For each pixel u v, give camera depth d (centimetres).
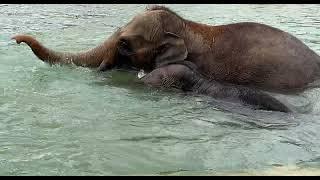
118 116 772
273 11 2461
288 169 592
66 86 925
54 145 641
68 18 2034
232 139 690
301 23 1980
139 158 611
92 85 942
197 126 744
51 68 1045
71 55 1052
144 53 998
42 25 1795
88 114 771
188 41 1001
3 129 692
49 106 801
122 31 1021
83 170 571
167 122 757
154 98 883
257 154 637
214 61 984
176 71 938
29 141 652
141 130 712
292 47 962
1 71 1020
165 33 992
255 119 791
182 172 575
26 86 912
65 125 716
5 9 2194
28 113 761
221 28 1016
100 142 658
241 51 973
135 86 949
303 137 709
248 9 2562
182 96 905
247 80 957
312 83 925
